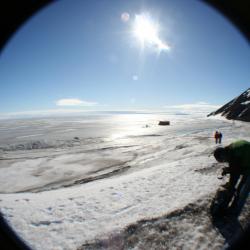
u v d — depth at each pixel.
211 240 3.94
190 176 7.53
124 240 4.00
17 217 4.89
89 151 22.86
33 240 4.07
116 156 19.31
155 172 8.48
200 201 5.33
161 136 33.84
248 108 71.31
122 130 49.81
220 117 92.88
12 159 20.41
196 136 30.00
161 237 4.04
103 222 4.61
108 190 6.55
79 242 3.98
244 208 4.91
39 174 14.46
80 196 6.12
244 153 4.44
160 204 5.30
